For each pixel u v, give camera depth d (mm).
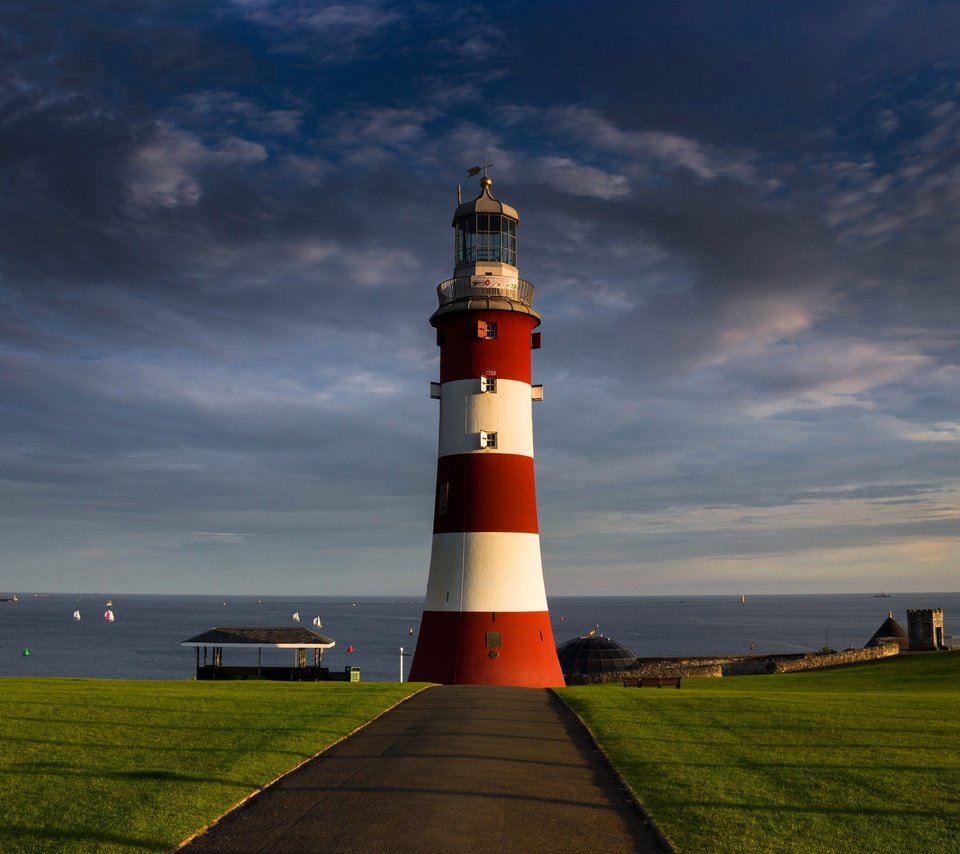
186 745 21781
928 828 16047
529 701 31594
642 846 15023
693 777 19438
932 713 29422
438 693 33906
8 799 16672
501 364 48344
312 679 54281
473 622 45844
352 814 16484
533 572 47500
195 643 54031
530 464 48719
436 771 19844
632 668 71000
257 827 15719
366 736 24016
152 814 15836
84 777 18359
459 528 47156
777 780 19344
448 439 48562
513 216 50562
